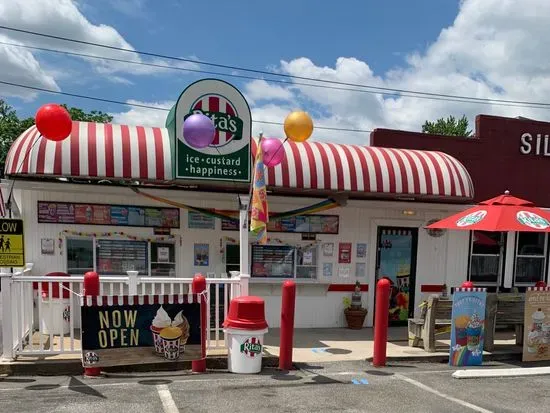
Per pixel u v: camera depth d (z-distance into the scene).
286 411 5.09
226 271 9.16
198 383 5.95
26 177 8.00
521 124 11.98
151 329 6.18
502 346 8.45
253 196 6.71
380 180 8.98
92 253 8.62
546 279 11.22
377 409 5.25
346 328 9.69
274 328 9.41
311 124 7.10
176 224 8.93
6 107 34.62
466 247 10.55
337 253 9.78
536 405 5.56
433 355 7.59
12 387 5.62
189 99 7.12
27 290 6.91
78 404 5.07
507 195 8.45
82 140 7.50
